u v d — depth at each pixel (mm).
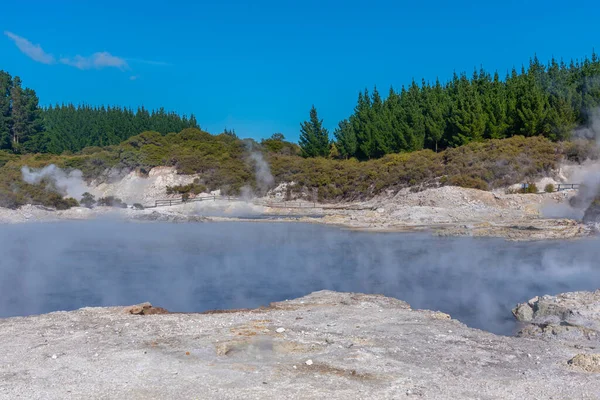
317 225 37719
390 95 80688
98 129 98125
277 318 12000
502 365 8680
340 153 79000
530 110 59562
